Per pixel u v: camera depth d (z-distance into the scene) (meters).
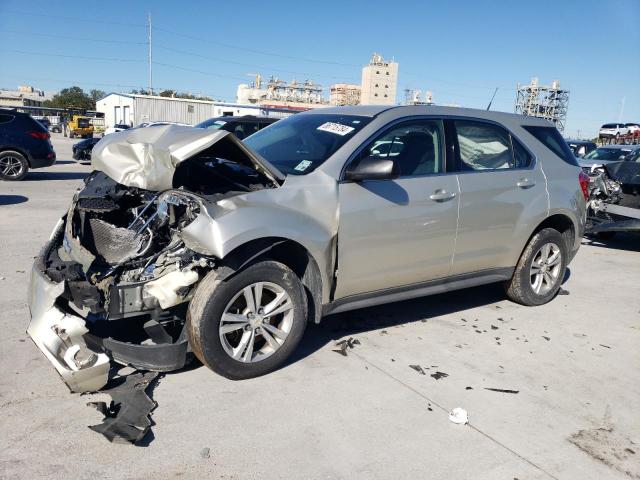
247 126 12.02
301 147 4.36
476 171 4.80
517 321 5.15
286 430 3.16
